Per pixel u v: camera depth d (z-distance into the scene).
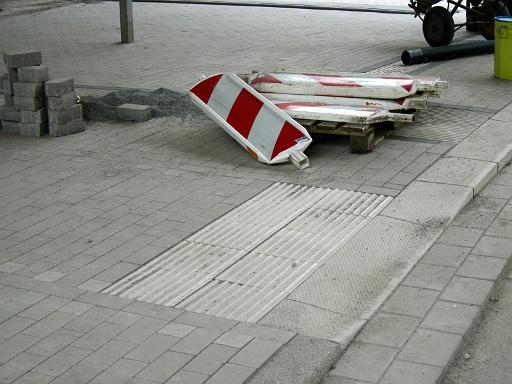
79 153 7.61
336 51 10.83
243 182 7.08
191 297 5.85
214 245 6.31
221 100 7.70
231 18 13.54
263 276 6.03
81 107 8.06
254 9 14.62
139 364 5.37
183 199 6.84
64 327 5.61
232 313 5.72
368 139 7.44
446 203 6.71
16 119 8.02
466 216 6.66
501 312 5.84
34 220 6.60
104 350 5.46
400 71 9.72
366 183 7.02
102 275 6.03
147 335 5.55
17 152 7.66
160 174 7.21
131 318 5.68
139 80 9.54
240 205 6.76
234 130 7.55
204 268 6.10
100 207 6.75
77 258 6.18
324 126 7.47
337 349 5.47
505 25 9.16
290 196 6.88
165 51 11.00
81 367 5.36
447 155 7.40
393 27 12.48
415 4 11.56
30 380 5.24
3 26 13.05
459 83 9.23
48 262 6.15
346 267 6.07
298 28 12.47
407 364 5.44
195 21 13.24
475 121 8.10
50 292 5.88
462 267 6.12
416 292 5.91
